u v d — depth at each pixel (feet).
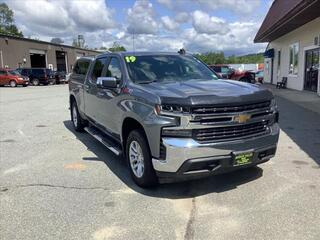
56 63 201.46
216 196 16.29
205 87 16.97
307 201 15.55
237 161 15.85
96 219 14.26
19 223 14.07
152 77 19.63
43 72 129.90
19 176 19.74
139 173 17.46
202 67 21.86
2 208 15.49
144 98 16.48
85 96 26.73
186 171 15.25
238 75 105.70
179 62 21.45
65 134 30.83
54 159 23.04
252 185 17.52
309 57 73.26
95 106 24.17
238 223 13.67
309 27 71.00
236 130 15.78
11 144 27.43
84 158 23.12
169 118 15.19
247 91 16.40
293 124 34.30
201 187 17.39
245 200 15.79
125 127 18.98
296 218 13.97
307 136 28.58
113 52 22.75
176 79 19.77
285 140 27.12
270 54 108.47
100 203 15.81
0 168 21.27
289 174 19.06
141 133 16.92
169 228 13.39
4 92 88.07
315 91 70.54
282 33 87.86
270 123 17.04
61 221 14.15
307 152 23.56
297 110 44.68
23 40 169.48
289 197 16.01
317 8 53.11
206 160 15.21
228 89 16.57
